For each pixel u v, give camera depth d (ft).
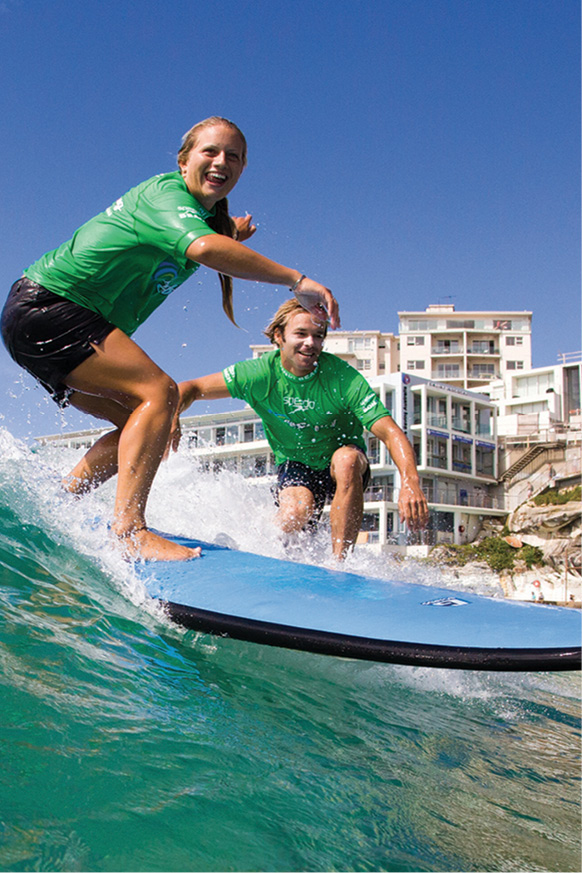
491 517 130.00
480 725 7.86
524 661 6.82
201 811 4.60
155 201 9.28
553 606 8.67
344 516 13.15
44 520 9.39
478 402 136.56
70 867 3.76
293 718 6.65
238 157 9.82
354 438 13.98
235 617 7.79
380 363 217.36
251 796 4.98
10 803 4.17
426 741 6.92
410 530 12.33
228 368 13.73
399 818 5.18
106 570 8.82
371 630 7.50
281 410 13.57
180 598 8.34
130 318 10.18
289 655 8.11
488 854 4.86
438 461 127.03
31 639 6.41
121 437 9.67
